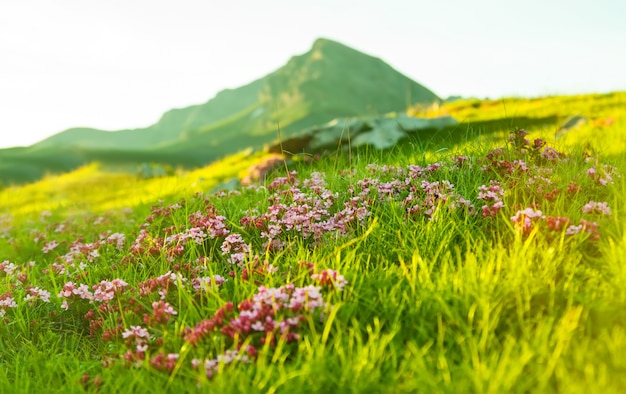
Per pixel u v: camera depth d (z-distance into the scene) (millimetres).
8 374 5355
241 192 10328
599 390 3371
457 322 4289
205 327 4785
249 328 4605
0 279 8234
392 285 5051
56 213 19328
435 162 8266
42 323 6402
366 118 25516
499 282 4746
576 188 6348
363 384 3805
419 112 35281
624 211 5855
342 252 6109
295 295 4703
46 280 8008
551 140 9430
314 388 3834
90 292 6430
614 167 7410
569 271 4867
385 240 6234
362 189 7613
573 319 4117
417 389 3766
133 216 12352
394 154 10320
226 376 4062
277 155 25531
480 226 6266
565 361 3781
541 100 30766
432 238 5816
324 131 25406
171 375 4438
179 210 9141
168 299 5977
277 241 6707
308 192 8312
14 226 15969
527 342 4031
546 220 5402
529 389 3697
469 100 34938
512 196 6684
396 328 4359
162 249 7258
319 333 4516
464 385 3646
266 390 4012
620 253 4777
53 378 5109
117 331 5484
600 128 16484
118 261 7852
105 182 36000
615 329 3936
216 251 7215
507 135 8844
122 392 4398
